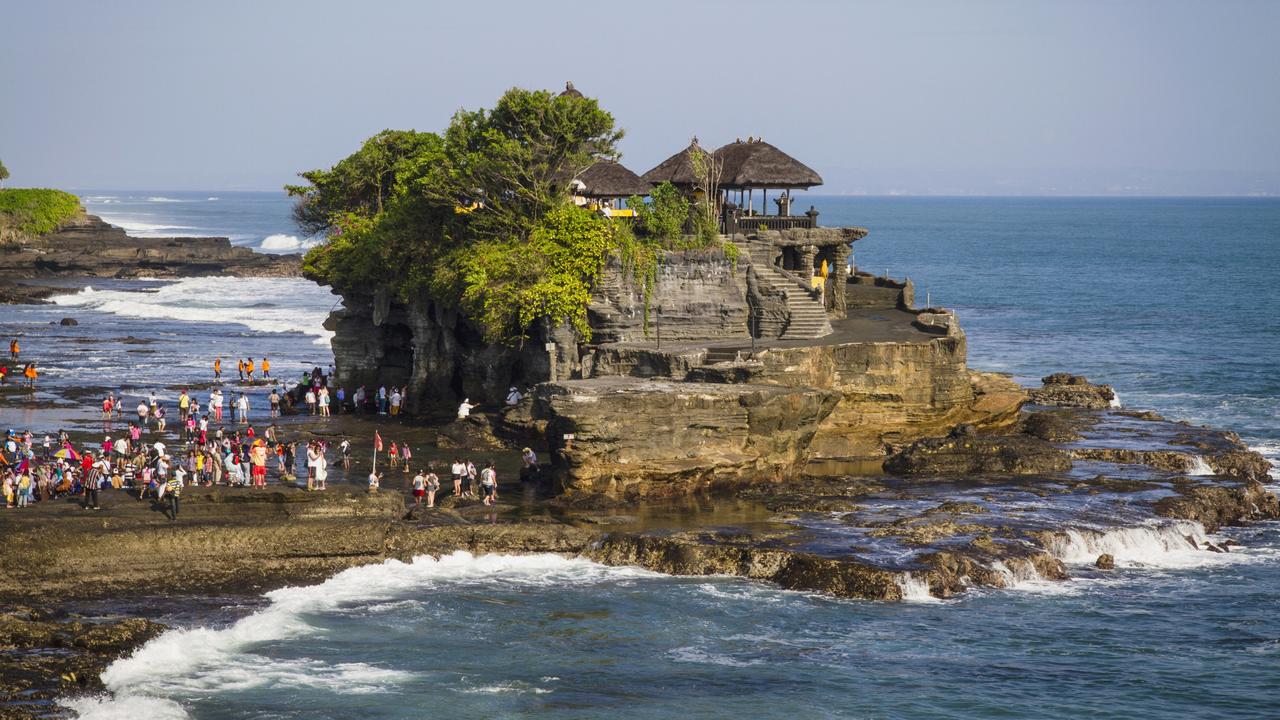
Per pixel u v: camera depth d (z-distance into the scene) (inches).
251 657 1566.2
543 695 1487.5
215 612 1688.0
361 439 2659.9
